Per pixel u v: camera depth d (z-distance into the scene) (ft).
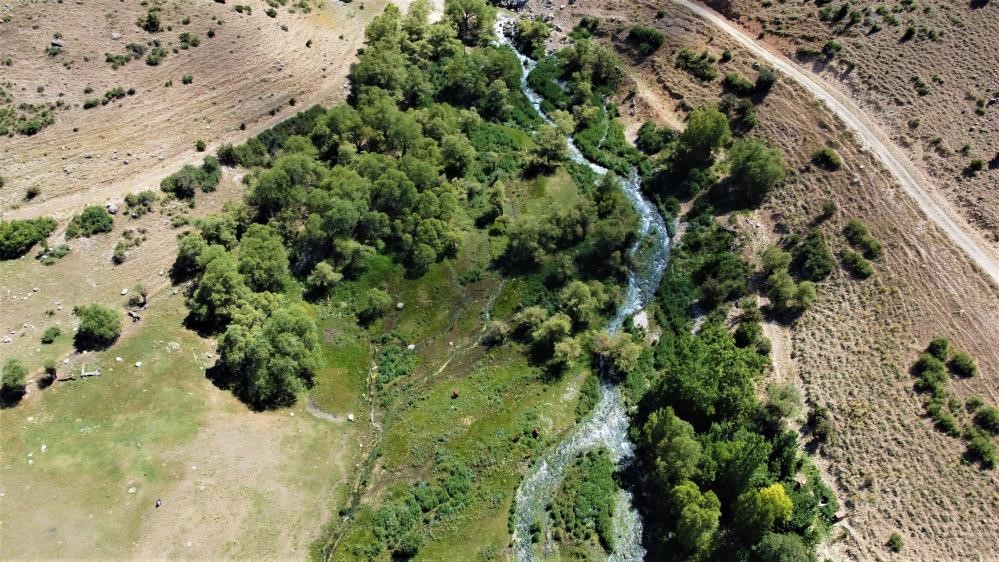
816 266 323.98
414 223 318.04
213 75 375.45
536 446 268.41
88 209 302.04
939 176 342.23
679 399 274.98
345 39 424.46
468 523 245.86
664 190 374.22
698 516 230.48
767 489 231.30
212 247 289.53
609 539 246.27
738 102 391.65
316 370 277.03
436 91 406.21
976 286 301.22
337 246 305.12
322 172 325.62
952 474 254.27
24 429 237.04
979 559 236.63
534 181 362.74
